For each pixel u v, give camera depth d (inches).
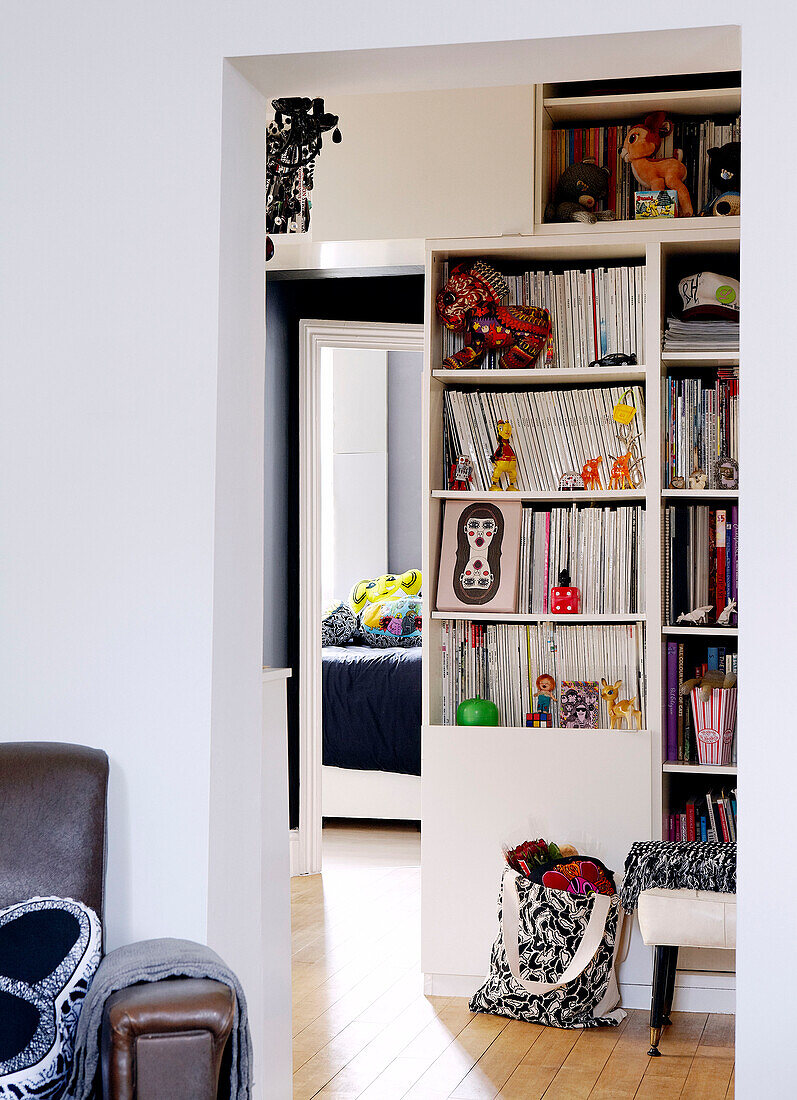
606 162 156.1
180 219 90.9
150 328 90.9
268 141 103.7
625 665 153.1
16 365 92.4
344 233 152.5
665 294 160.2
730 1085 121.6
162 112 91.5
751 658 84.3
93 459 91.3
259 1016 99.6
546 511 159.5
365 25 89.8
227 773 92.7
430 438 154.7
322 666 240.8
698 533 152.2
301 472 218.8
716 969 145.6
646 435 151.3
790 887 83.4
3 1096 72.3
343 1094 118.6
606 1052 131.0
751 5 85.4
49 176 92.5
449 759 150.6
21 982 74.8
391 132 152.2
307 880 209.9
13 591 91.8
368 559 302.8
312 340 218.7
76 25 92.7
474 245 151.7
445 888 150.2
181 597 89.8
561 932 140.5
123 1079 66.2
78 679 90.7
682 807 158.7
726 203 148.3
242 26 91.0
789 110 84.7
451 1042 133.5
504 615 154.4
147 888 89.1
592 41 88.7
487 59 92.1
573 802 147.9
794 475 83.9
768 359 84.6
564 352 156.8
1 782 80.0
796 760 83.5
